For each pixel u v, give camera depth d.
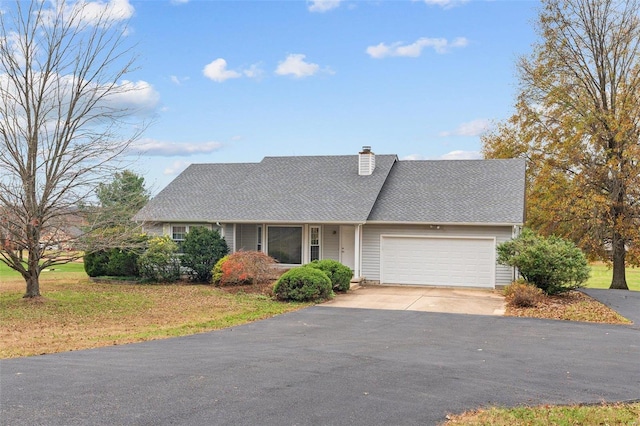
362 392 7.60
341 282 20.11
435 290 21.33
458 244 22.36
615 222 28.12
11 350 10.32
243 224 24.88
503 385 8.18
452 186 24.52
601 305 17.69
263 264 21.19
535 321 14.72
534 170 31.41
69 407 6.71
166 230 25.03
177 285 22.30
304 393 7.47
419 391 7.74
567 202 28.45
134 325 13.66
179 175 28.94
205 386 7.73
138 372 8.52
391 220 22.56
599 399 7.59
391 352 10.48
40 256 16.89
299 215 23.36
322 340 11.73
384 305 17.45
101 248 17.34
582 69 29.67
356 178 25.80
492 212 22.03
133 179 18.16
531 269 18.72
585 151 29.05
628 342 11.93
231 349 10.59
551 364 9.68
